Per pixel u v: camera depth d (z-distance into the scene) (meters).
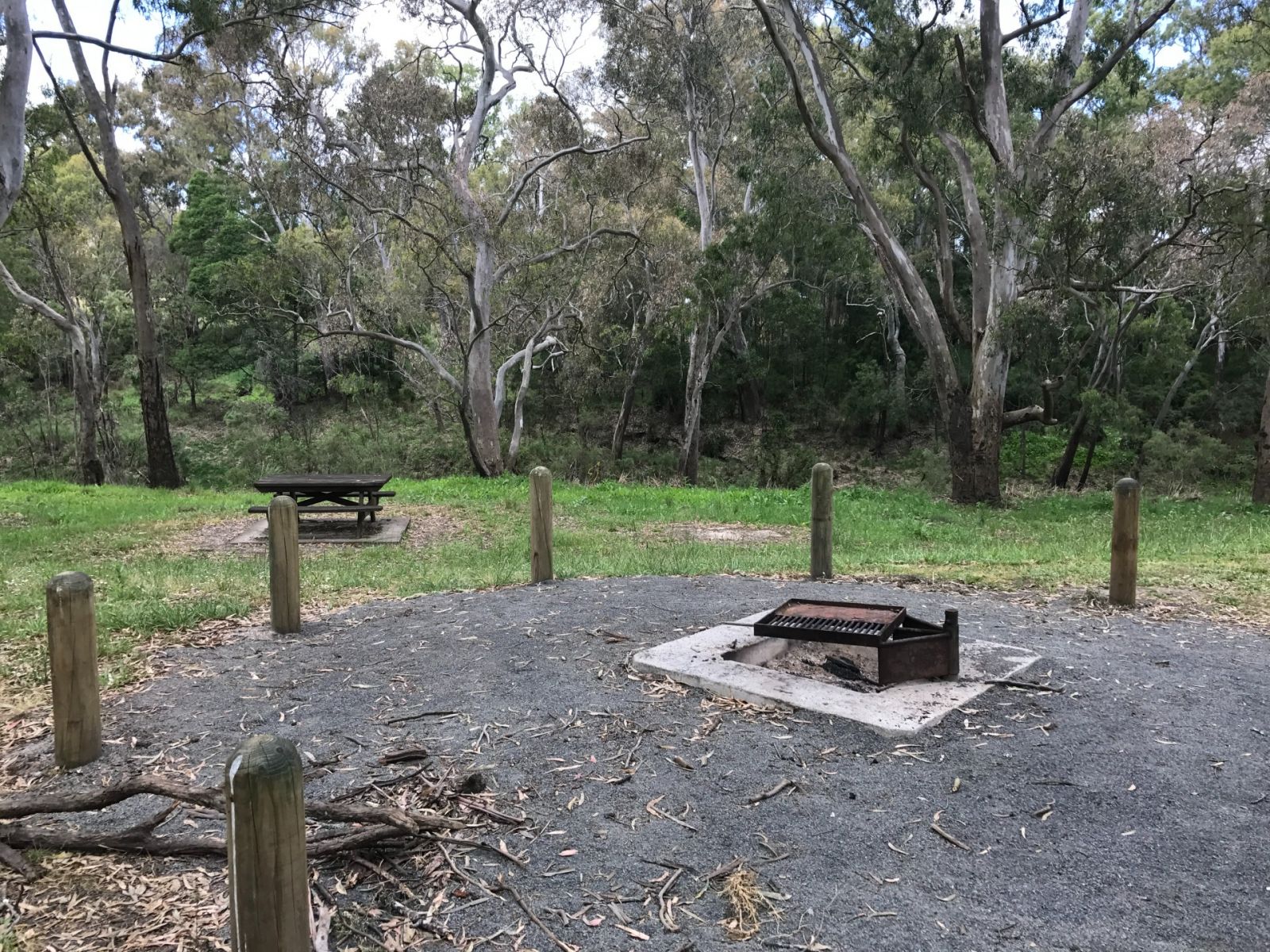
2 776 3.86
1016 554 9.76
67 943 2.66
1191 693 4.56
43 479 31.19
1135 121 26.62
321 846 3.01
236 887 2.04
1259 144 20.67
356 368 39.84
